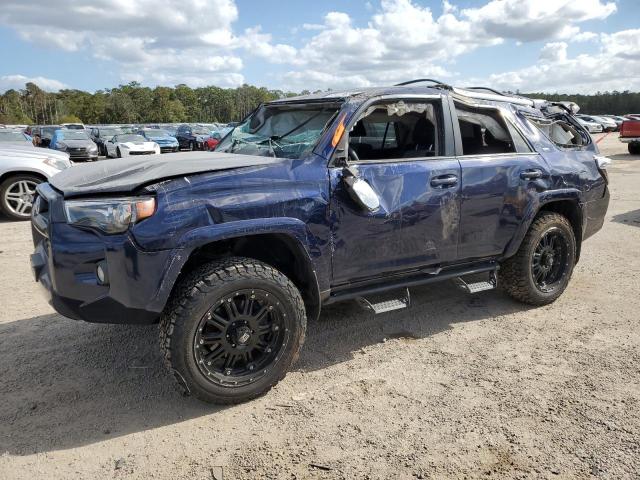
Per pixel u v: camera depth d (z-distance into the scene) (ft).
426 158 12.52
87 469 8.52
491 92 16.47
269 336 10.51
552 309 15.19
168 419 9.91
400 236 11.96
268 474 8.36
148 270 9.16
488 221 13.41
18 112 398.01
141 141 76.18
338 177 10.98
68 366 11.88
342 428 9.53
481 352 12.51
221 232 9.57
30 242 23.56
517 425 9.53
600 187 16.06
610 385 10.86
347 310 15.25
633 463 8.46
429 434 9.32
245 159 11.10
